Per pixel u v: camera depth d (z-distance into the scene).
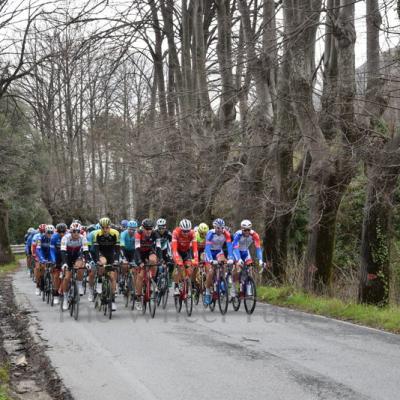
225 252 16.28
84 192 47.66
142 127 26.56
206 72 21.61
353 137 16.50
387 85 16.28
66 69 15.21
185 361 9.09
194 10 27.05
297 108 17.48
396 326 12.09
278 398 7.03
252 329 12.11
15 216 58.94
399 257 23.11
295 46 16.89
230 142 22.16
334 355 9.37
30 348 10.78
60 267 16.59
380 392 7.20
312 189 17.98
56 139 36.22
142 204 35.59
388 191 15.44
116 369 8.68
